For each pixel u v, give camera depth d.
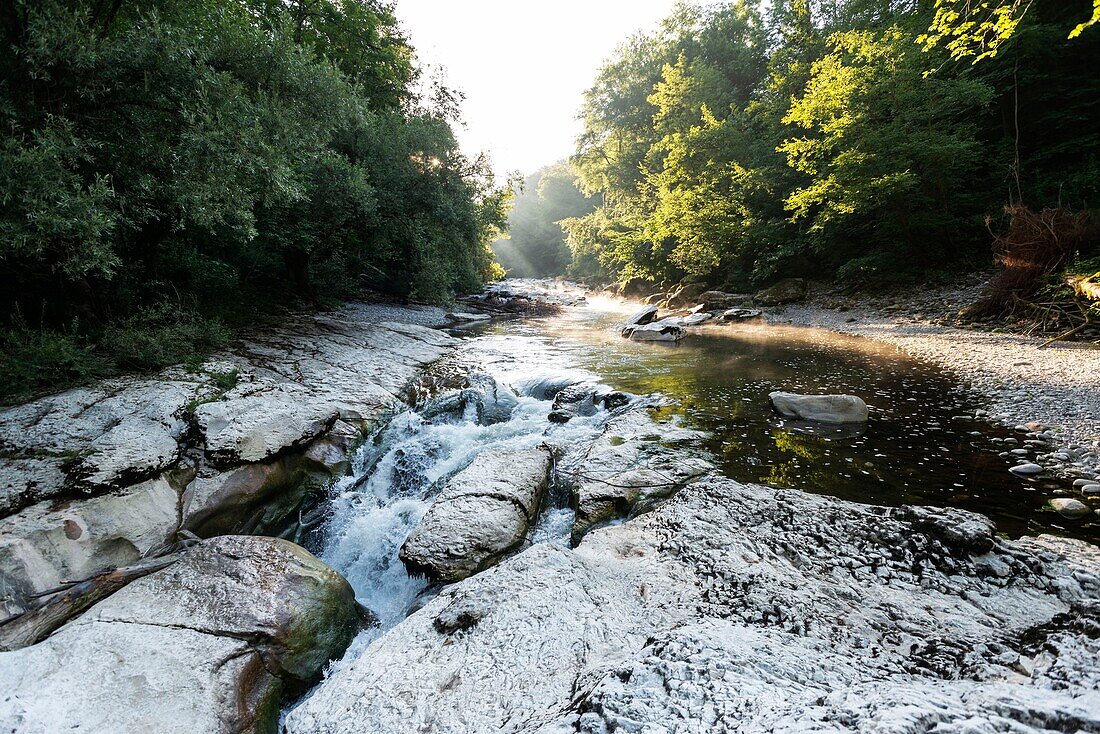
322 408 7.62
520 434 8.27
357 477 7.35
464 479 6.07
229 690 3.18
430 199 19.88
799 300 22.08
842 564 3.93
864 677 2.39
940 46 18.36
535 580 3.67
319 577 4.38
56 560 4.02
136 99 7.66
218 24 9.20
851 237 22.92
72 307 8.89
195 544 4.76
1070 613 2.93
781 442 6.83
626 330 17.92
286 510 6.34
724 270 28.06
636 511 5.36
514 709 2.51
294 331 13.77
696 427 7.55
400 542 5.56
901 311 16.69
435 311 24.34
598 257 45.38
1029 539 4.12
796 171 25.61
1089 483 5.11
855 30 24.30
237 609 3.81
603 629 3.17
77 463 4.98
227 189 7.98
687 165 28.89
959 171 18.05
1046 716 1.57
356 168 16.22
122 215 7.70
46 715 2.77
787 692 1.99
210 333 10.24
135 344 8.35
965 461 5.93
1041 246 12.12
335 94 10.28
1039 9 18.19
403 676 2.91
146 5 9.38
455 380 10.97
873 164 17.92
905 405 8.03
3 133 6.30
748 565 3.94
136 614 3.67
